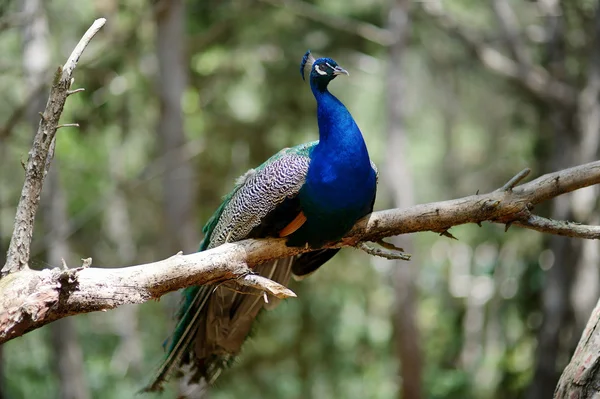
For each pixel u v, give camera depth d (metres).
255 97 19.23
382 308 24.27
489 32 19.78
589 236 5.88
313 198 6.16
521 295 19.94
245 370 20.20
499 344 24.67
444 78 26.34
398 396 18.36
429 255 30.50
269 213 6.26
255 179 6.46
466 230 26.08
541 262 19.50
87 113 16.55
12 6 14.71
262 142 19.98
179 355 6.44
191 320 6.45
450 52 23.31
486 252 27.83
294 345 20.78
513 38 17.61
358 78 23.23
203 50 18.56
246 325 6.74
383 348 22.52
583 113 17.23
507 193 5.96
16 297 5.14
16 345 19.62
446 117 28.14
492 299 24.11
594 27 17.38
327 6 19.17
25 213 5.34
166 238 16.11
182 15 15.95
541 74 17.27
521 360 20.41
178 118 15.87
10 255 5.30
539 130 19.70
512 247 22.66
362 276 23.05
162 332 23.19
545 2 17.84
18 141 15.47
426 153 28.12
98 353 22.80
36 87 12.33
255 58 18.72
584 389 4.98
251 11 18.25
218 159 20.28
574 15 18.92
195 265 5.77
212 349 6.71
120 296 5.43
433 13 18.06
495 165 26.02
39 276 5.21
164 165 15.70
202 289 6.42
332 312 21.33
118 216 22.81
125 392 19.92
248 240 6.23
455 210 6.06
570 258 16.89
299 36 19.02
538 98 18.92
